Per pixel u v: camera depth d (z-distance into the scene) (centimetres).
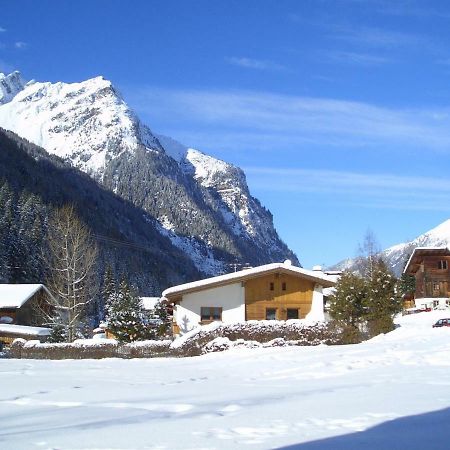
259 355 2283
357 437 795
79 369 2038
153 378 1681
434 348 2016
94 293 5631
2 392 1404
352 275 3397
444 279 7306
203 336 3148
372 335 3156
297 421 916
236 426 889
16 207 9606
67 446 795
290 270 3744
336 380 1444
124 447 779
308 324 3194
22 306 5947
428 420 895
